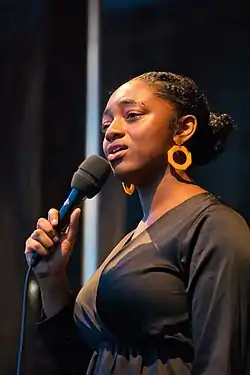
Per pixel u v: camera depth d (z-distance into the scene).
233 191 4.95
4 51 5.32
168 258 2.22
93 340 2.44
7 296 5.11
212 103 5.10
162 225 2.30
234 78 5.08
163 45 5.26
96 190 2.60
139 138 2.36
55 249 2.61
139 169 2.38
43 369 4.14
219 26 5.14
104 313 2.28
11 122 5.27
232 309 2.07
